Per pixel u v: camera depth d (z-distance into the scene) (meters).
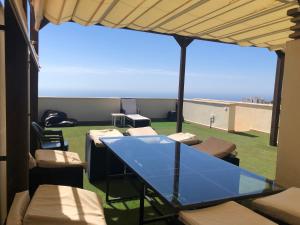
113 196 3.29
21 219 1.60
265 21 3.85
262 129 8.34
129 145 3.17
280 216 1.71
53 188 2.16
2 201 2.24
